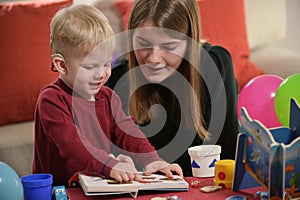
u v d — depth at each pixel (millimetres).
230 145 1722
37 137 1500
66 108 1412
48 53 2559
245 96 1510
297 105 1224
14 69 2498
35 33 2555
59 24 1406
